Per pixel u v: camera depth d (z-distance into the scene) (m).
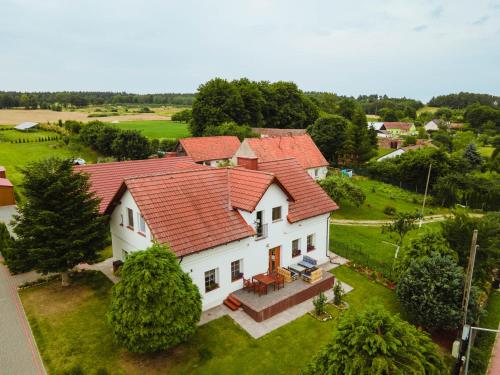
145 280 14.88
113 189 28.72
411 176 58.38
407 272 19.61
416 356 11.26
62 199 20.69
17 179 50.09
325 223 27.23
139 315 14.93
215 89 82.69
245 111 86.56
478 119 141.38
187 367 16.11
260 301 20.61
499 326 21.11
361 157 68.31
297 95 101.69
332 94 173.50
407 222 28.08
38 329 18.28
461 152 76.19
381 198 52.22
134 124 117.06
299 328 19.23
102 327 18.53
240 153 53.22
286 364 16.56
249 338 18.27
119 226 23.92
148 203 19.94
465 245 21.77
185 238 19.34
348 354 11.39
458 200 52.78
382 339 11.18
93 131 70.69
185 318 15.75
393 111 177.38
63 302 20.86
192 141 59.28
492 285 25.72
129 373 15.60
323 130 72.62
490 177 59.41
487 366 17.55
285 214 24.03
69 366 15.83
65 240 20.38
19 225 20.47
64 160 21.58
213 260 20.47
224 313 20.31
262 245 22.89
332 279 23.66
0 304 20.59
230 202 22.50
